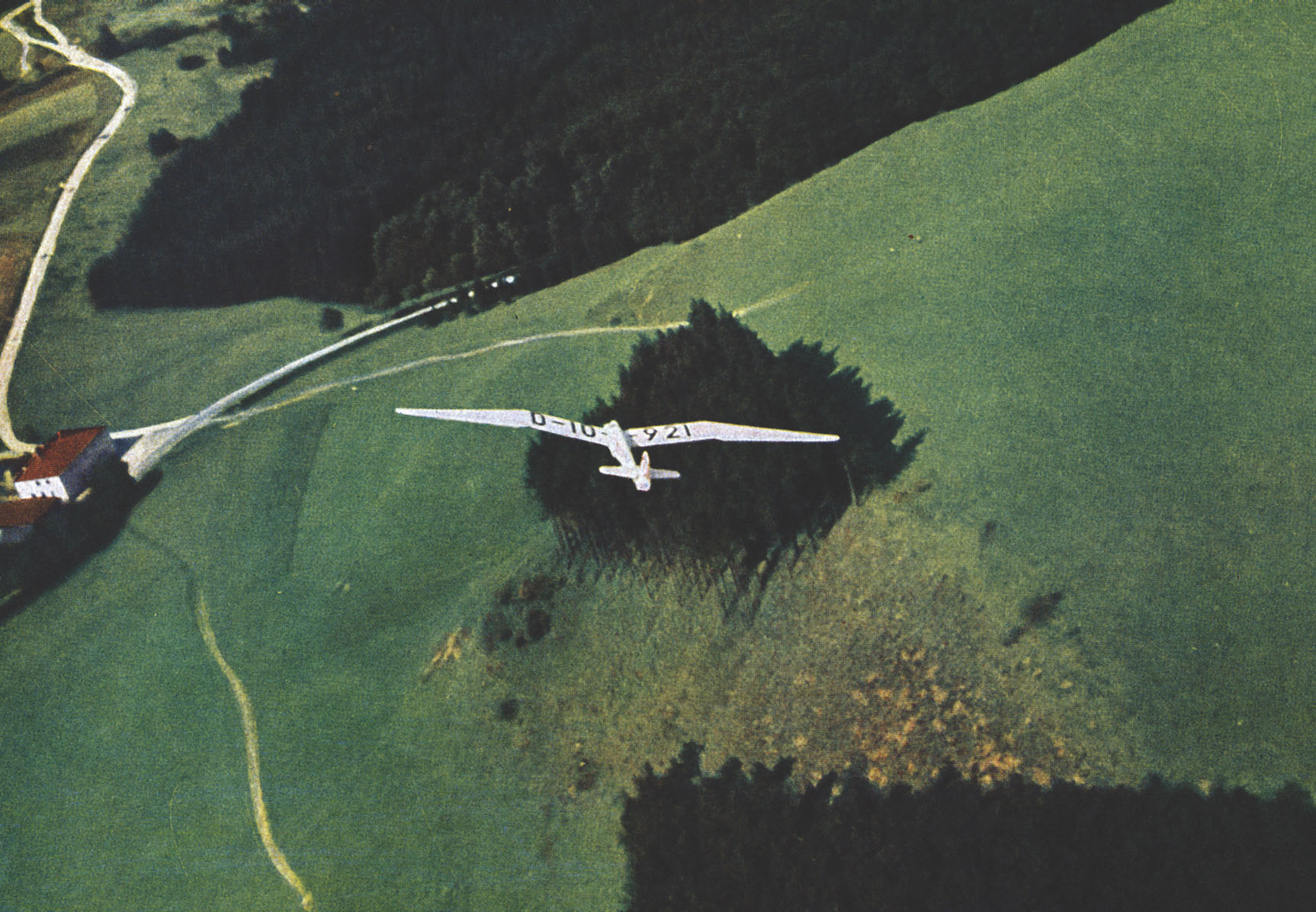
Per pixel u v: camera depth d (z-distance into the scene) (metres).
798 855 70.62
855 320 96.00
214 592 100.62
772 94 124.31
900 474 82.12
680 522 83.38
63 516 107.50
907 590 76.94
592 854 75.25
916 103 116.75
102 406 125.06
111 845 82.69
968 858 66.75
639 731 79.44
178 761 87.06
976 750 70.00
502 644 85.69
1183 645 70.00
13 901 80.81
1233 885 61.94
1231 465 76.69
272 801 82.62
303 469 110.56
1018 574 74.75
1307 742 65.25
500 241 130.12
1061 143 104.19
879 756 72.31
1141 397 81.94
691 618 82.56
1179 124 100.81
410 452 106.69
